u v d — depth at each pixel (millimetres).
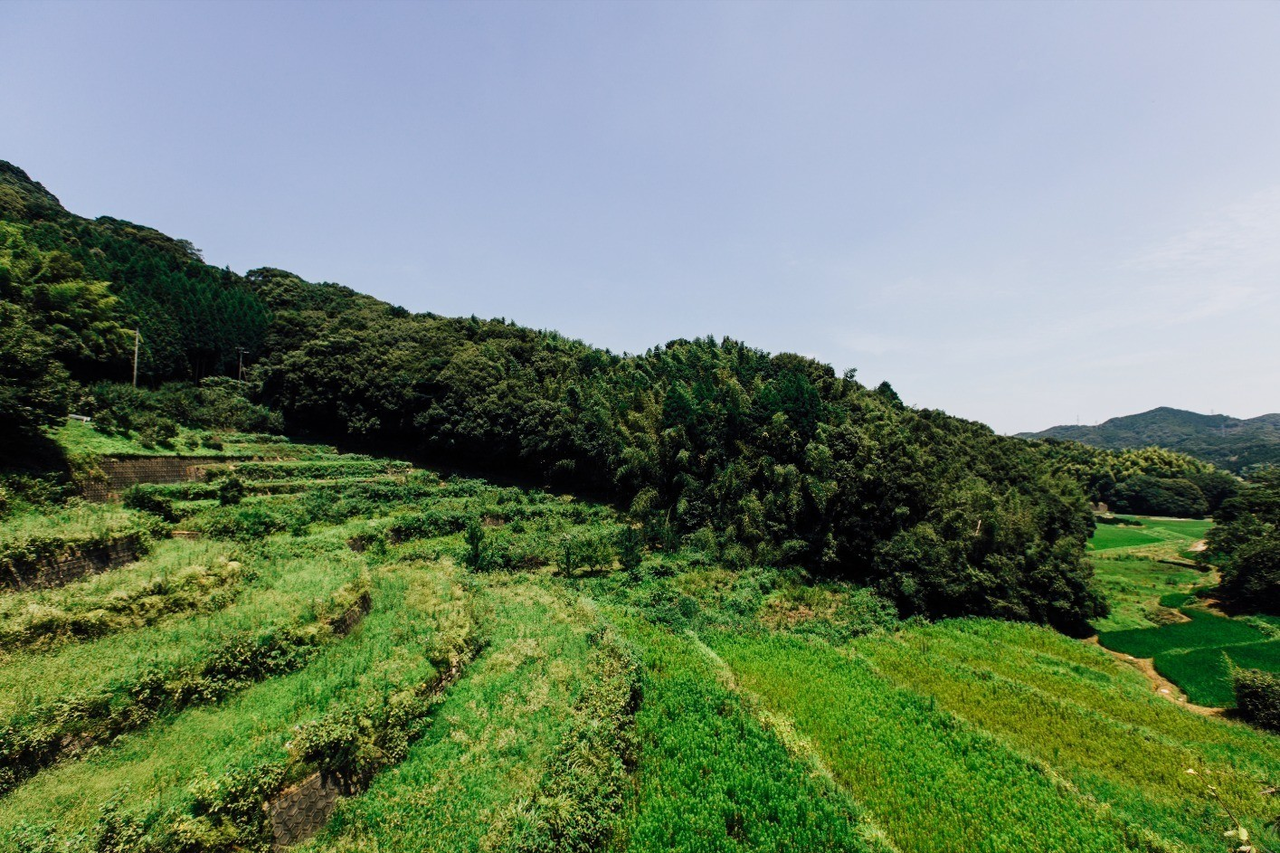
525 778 14641
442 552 33375
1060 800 16484
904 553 38438
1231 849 14875
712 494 45031
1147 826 15680
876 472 42062
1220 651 32250
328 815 12852
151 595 17844
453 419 54688
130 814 10250
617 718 17438
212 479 35562
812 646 27438
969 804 16031
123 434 34188
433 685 17734
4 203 61750
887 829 15047
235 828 10742
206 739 13391
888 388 71562
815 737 19281
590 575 35188
